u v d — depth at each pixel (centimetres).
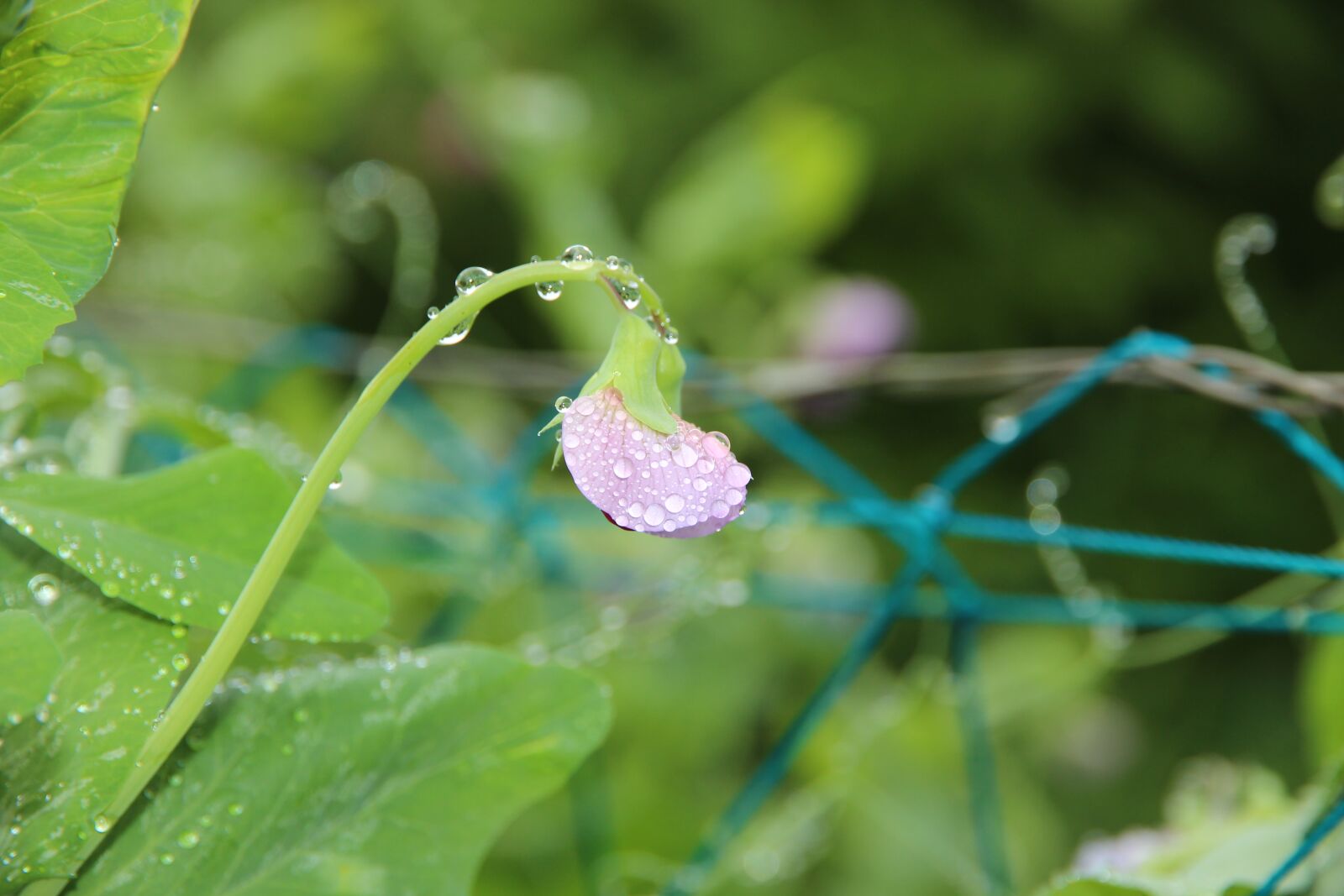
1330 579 54
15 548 42
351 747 42
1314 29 146
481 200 141
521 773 43
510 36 136
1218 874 48
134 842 41
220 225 105
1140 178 152
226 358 77
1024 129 144
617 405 41
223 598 42
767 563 89
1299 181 152
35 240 41
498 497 64
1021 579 137
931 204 147
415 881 42
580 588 68
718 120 141
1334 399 47
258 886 42
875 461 141
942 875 83
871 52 140
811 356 101
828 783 68
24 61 40
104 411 49
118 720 41
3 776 41
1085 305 150
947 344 151
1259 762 125
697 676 85
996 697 88
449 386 99
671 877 68
